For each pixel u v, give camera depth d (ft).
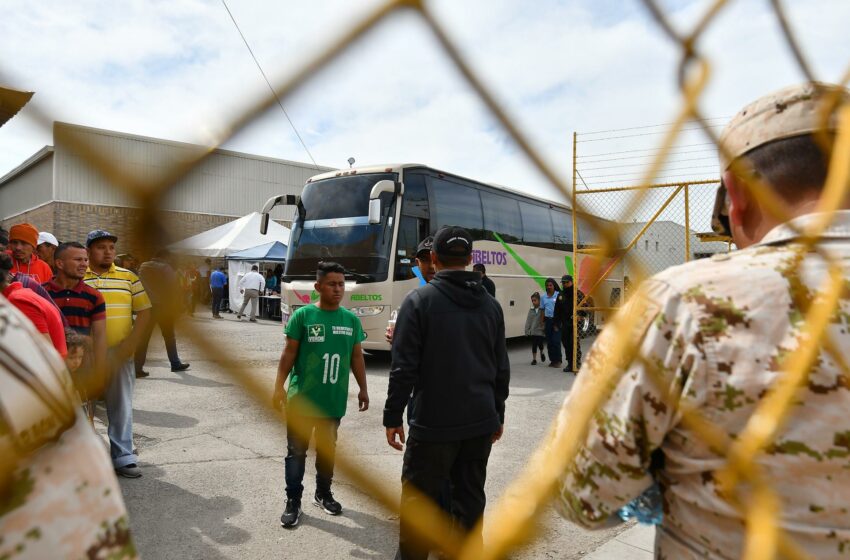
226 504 13.12
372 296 30.55
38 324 8.97
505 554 3.53
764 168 3.39
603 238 2.49
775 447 2.99
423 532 4.45
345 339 11.56
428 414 9.06
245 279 58.59
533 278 43.21
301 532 11.81
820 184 3.29
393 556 10.93
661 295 3.34
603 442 3.40
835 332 3.05
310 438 2.69
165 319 1.76
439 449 9.04
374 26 1.49
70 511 1.94
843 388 2.99
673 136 2.42
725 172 3.76
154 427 18.98
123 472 14.58
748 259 3.33
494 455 16.99
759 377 3.02
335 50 1.47
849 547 2.96
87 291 12.62
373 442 17.70
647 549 11.09
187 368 26.76
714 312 3.16
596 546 11.25
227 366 2.00
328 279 11.52
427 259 14.92
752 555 2.89
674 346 3.22
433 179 34.09
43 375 1.93
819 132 3.27
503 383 9.98
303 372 11.26
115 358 2.50
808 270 3.18
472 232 36.73
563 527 12.00
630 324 3.37
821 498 2.97
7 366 1.83
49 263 19.21
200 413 20.63
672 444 3.36
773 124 3.37
